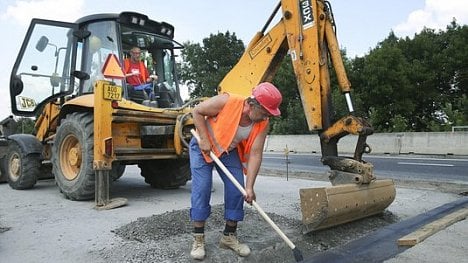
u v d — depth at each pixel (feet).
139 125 18.21
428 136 49.01
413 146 50.03
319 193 11.84
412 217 15.15
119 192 20.39
